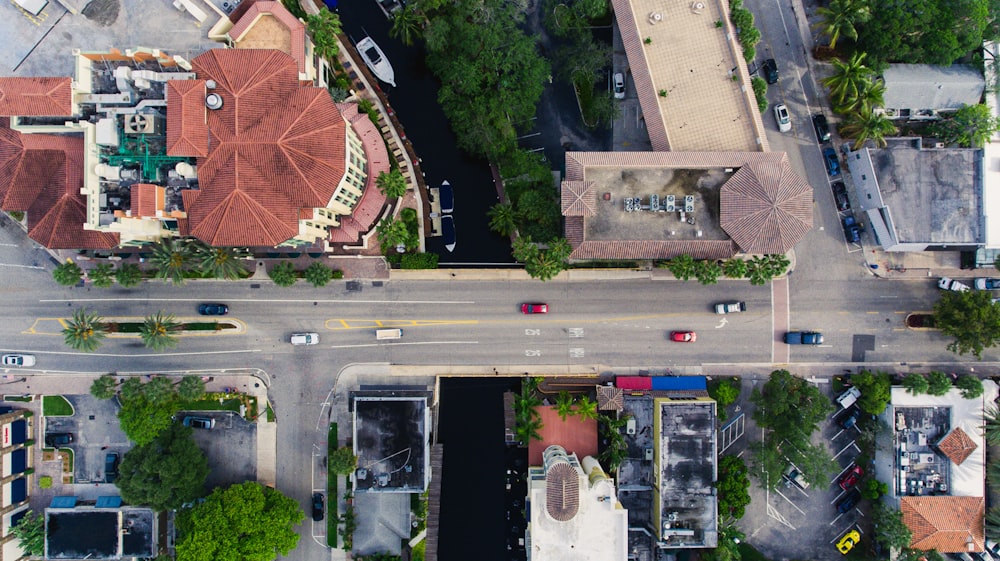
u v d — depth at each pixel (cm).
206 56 7744
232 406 9856
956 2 8712
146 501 9038
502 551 10150
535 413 9544
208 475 9862
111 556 9525
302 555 9975
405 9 9556
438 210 10025
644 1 9150
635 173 8706
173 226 8525
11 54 9581
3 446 9388
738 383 9756
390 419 9488
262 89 7625
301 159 7581
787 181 8431
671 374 9850
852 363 9788
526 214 9275
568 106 9956
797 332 9756
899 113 9425
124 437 9919
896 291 9762
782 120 9638
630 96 9919
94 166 7681
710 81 9044
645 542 9719
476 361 9912
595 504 8669
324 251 9669
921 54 9100
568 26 9506
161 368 9881
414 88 10194
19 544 9469
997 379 9712
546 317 9875
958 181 9156
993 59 9144
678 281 9825
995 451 9712
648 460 9688
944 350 9725
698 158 8625
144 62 7969
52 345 9844
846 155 9738
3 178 8169
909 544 9269
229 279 9794
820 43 9725
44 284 9819
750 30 8975
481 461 10200
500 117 9200
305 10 9931
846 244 9788
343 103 9569
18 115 7681
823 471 9075
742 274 8831
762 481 9362
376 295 9881
